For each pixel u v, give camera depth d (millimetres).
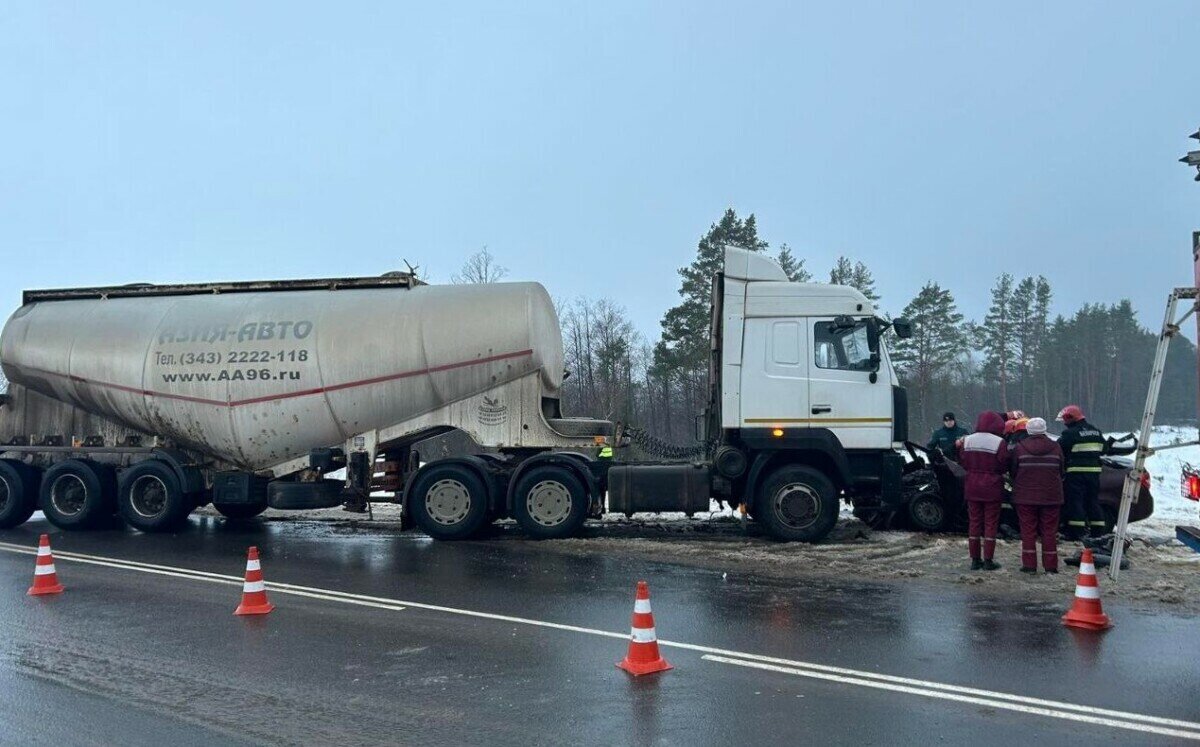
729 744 4605
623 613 7539
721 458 11141
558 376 12930
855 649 6398
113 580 9180
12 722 4977
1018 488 9156
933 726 4863
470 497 11703
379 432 12391
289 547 11406
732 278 11289
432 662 6121
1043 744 4609
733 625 7098
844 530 12156
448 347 12023
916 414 47344
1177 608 7676
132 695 5438
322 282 12945
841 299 11086
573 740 4664
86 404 13273
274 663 6117
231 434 12578
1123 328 62906
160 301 13328
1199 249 6512
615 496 11484
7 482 13297
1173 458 26875
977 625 7082
